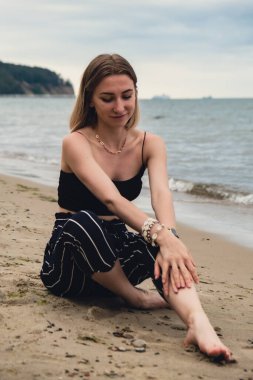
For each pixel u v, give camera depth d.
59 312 3.29
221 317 3.70
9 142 24.81
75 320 3.20
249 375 2.63
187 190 12.12
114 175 3.48
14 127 37.84
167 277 3.04
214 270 5.63
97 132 3.48
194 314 2.92
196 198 11.21
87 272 3.34
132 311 3.51
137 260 3.39
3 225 6.57
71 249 3.27
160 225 3.12
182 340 3.07
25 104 129.50
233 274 5.48
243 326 3.51
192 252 6.54
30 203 8.82
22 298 3.47
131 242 3.42
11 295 3.54
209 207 10.09
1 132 32.28
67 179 3.47
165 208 3.34
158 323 3.34
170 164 16.73
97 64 3.30
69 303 3.47
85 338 2.93
